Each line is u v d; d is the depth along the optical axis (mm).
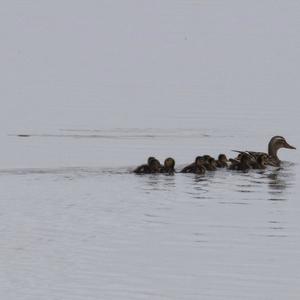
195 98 132375
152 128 110875
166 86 143375
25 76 152500
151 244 64938
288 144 95312
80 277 58250
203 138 105375
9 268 59875
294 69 158250
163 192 78688
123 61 170000
